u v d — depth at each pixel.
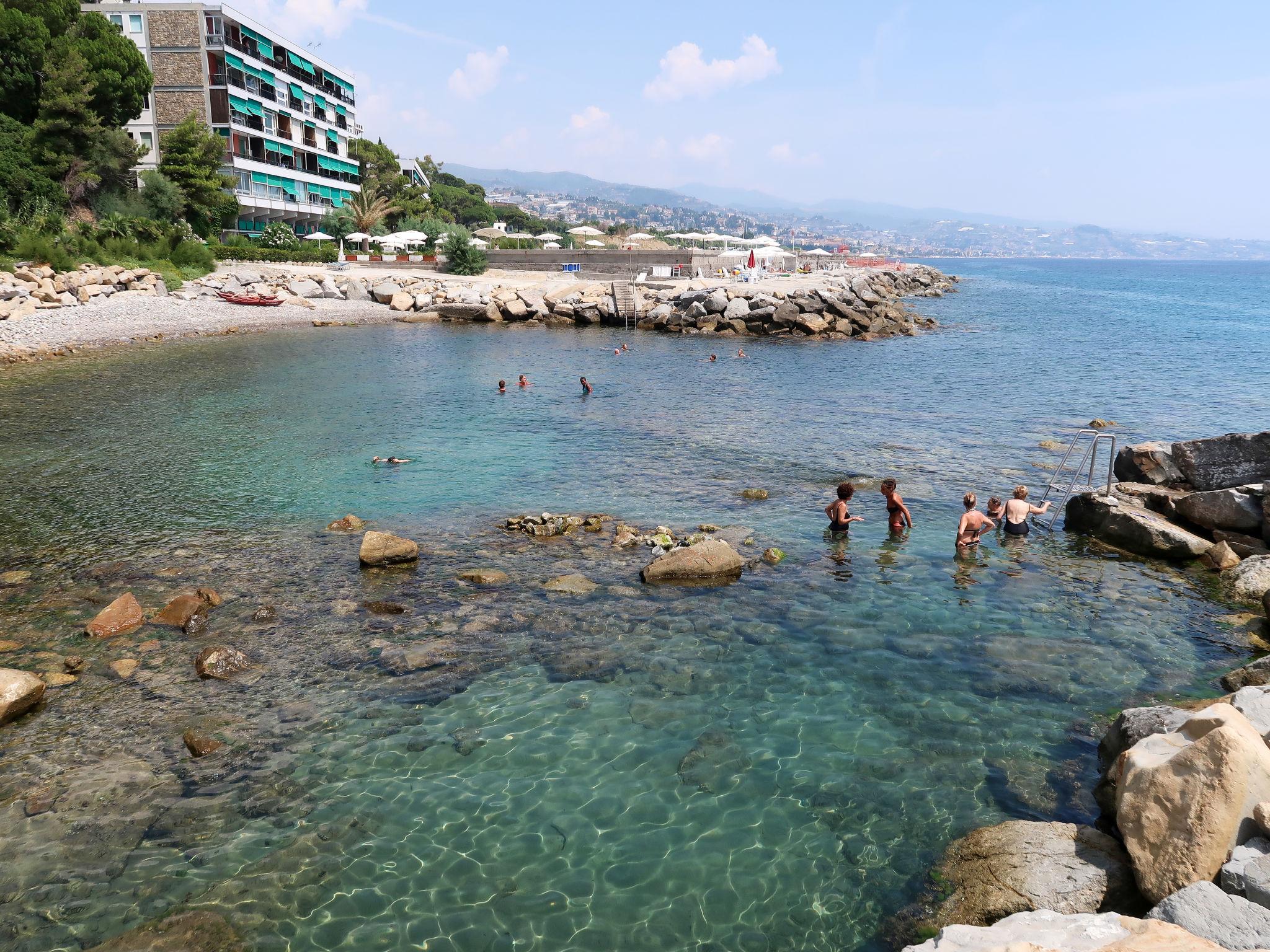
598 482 20.39
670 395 32.22
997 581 14.45
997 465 21.81
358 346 46.03
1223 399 31.09
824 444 24.22
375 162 122.00
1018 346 47.78
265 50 89.56
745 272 78.81
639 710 10.38
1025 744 9.62
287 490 19.62
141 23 78.62
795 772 9.11
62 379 33.38
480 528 17.03
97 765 9.20
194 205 70.81
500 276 78.31
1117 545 16.20
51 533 16.56
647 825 8.30
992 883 7.18
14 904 7.18
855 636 12.36
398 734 9.82
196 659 11.52
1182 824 6.74
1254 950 5.60
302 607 13.23
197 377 34.66
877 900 7.30
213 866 7.70
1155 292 113.06
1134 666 11.46
